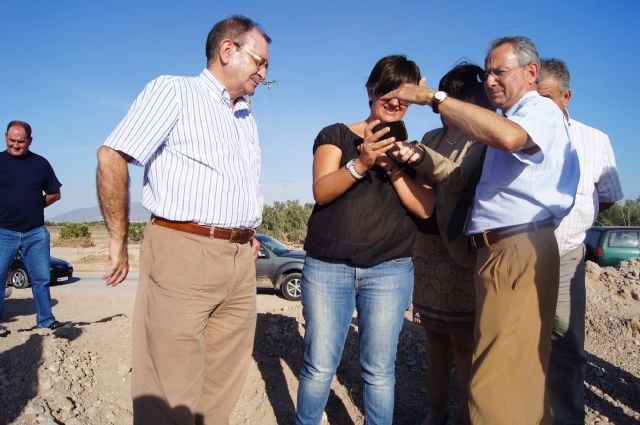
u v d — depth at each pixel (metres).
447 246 2.69
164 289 2.28
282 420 3.26
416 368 4.18
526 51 2.24
